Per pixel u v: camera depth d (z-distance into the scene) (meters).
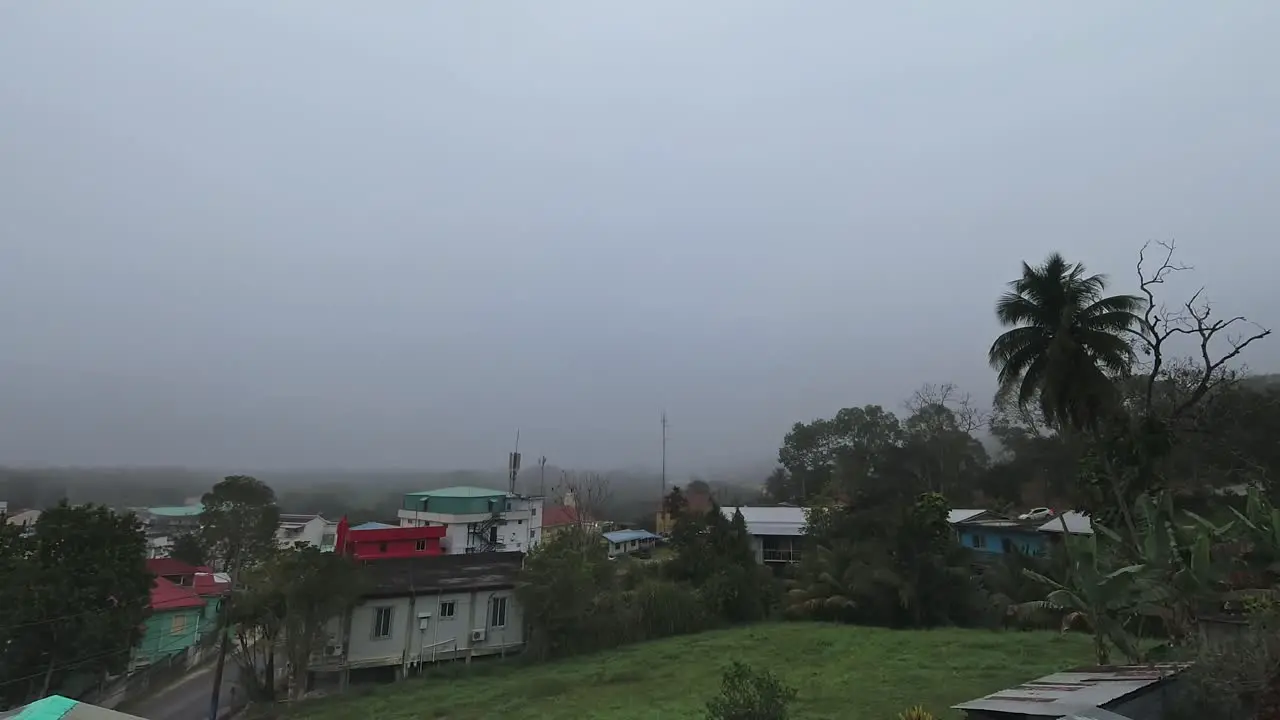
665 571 36.22
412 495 52.50
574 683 23.03
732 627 32.97
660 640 30.58
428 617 27.00
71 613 23.34
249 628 24.52
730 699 10.95
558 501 59.91
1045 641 23.98
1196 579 13.58
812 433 76.31
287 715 21.78
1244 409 31.45
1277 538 14.04
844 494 54.38
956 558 32.12
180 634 32.53
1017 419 49.59
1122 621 17.38
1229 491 30.88
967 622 30.36
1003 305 26.31
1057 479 48.41
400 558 31.09
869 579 31.73
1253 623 10.28
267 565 25.62
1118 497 23.00
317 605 24.34
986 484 56.97
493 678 25.38
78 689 24.14
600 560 32.50
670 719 16.80
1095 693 9.59
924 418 61.84
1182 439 27.67
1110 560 18.50
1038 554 36.94
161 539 48.94
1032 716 8.98
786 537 47.25
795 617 33.97
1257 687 9.06
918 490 50.47
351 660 25.09
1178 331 25.39
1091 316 25.36
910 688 17.70
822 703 16.58
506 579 29.48
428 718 19.91
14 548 24.42
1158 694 9.78
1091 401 24.84
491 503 51.47
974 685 17.59
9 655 22.42
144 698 26.50
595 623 29.53
